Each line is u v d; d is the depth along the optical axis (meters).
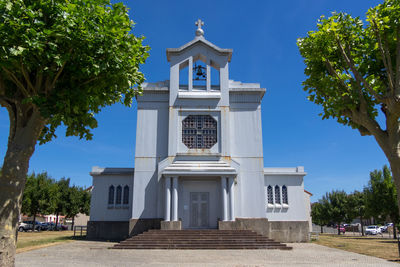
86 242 23.98
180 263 13.93
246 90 27.34
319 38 13.47
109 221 27.41
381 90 13.73
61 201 49.66
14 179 9.65
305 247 21.55
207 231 21.61
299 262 14.41
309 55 14.05
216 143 25.81
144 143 26.23
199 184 25.38
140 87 13.12
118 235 27.09
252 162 25.97
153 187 25.39
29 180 43.53
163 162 25.16
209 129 26.30
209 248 19.78
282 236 26.36
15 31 9.05
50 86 10.71
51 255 16.34
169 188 23.80
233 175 24.02
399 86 10.89
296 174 27.78
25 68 10.19
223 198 23.69
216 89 27.53
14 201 9.52
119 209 27.66
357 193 48.03
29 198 42.25
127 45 11.38
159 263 13.89
